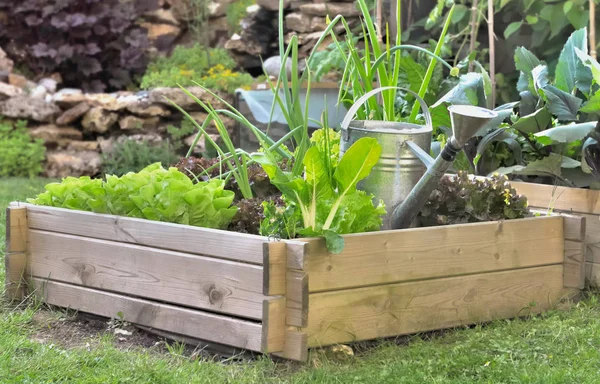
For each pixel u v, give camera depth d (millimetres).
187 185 3246
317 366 2803
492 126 4047
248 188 3557
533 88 4230
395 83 3760
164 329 3084
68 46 9375
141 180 3363
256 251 2809
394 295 3051
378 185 3305
